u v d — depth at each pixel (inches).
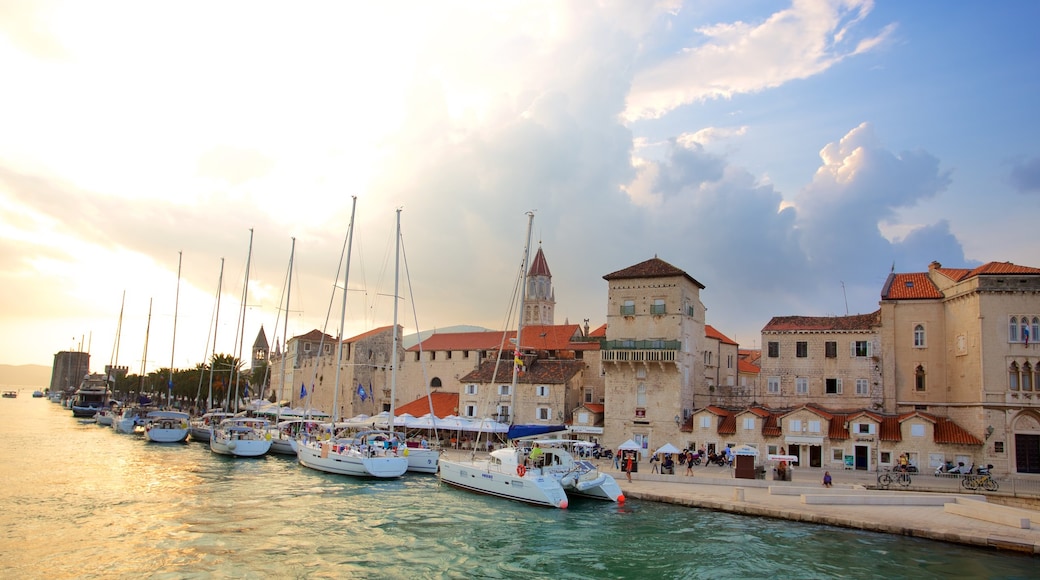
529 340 3929.6
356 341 4512.8
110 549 1245.1
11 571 1102.4
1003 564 1252.5
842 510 1648.6
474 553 1311.5
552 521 1609.3
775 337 2947.8
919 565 1246.9
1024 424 2297.0
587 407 3110.2
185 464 2511.1
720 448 2736.2
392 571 1178.6
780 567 1238.3
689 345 3048.7
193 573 1121.4
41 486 1889.8
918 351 2691.9
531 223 2397.9
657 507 1791.3
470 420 2989.7
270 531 1430.9
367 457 2215.8
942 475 2257.6
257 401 4734.3
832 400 2815.0
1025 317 2332.7
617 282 3065.9
